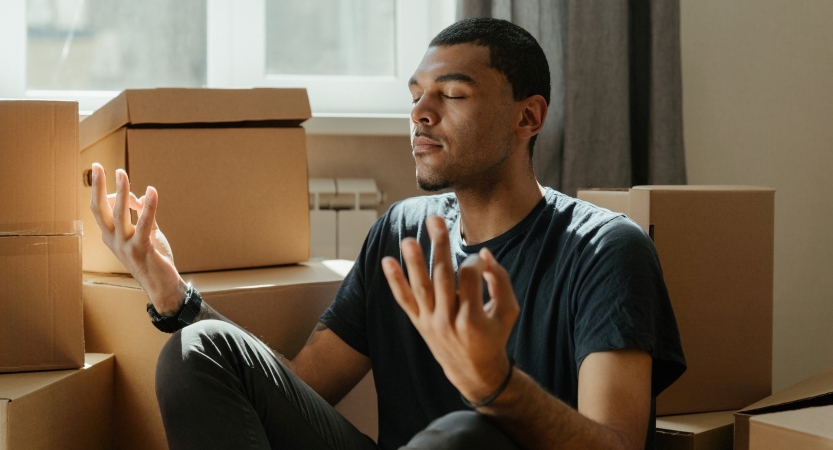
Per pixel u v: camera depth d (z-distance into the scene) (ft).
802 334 7.50
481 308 2.36
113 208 3.82
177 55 6.77
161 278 3.79
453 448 2.57
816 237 7.50
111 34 6.68
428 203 4.34
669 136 6.42
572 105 6.33
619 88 6.39
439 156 3.74
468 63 3.73
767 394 4.63
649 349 3.21
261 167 5.01
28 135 3.99
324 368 4.19
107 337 4.54
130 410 4.44
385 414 4.09
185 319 3.85
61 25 6.59
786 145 7.39
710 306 4.50
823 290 7.51
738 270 4.56
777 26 7.30
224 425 3.22
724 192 4.50
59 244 4.05
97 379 4.27
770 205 4.63
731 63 7.22
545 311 3.59
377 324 4.17
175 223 4.73
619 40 6.39
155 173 4.66
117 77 6.70
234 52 6.75
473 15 6.20
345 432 3.75
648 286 3.35
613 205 4.80
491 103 3.73
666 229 4.39
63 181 4.05
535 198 3.91
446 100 3.76
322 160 6.64
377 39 7.09
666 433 4.18
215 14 6.69
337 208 6.48
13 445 3.50
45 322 4.03
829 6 7.39
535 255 3.72
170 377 3.26
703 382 4.49
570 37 6.32
